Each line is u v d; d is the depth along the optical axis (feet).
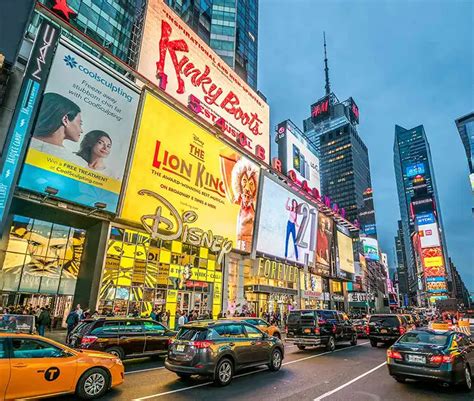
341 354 48.57
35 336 22.99
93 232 70.95
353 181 615.98
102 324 37.45
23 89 56.34
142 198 74.43
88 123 65.98
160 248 81.82
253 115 132.05
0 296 61.62
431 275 526.98
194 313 77.71
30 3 64.28
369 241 363.76
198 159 91.66
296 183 153.38
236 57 218.18
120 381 26.03
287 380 30.71
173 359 29.60
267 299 122.01
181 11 172.86
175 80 96.43
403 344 29.76
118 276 70.33
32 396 21.20
